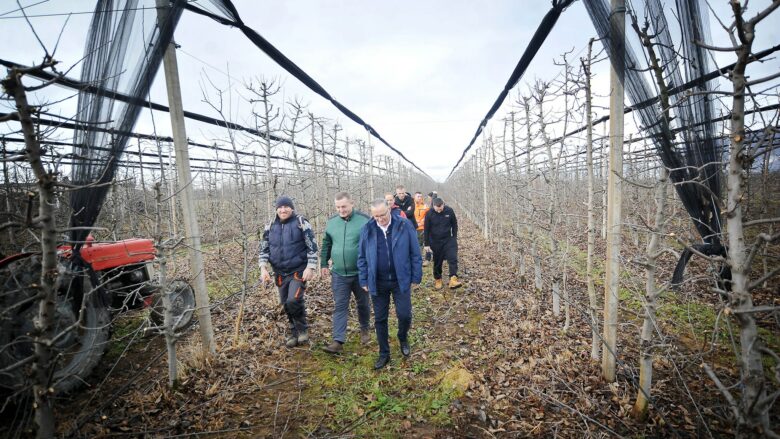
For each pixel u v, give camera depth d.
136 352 4.18
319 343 4.41
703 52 2.42
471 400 3.28
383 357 3.83
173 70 3.36
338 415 3.11
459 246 11.12
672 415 2.90
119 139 2.79
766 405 1.58
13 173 5.14
